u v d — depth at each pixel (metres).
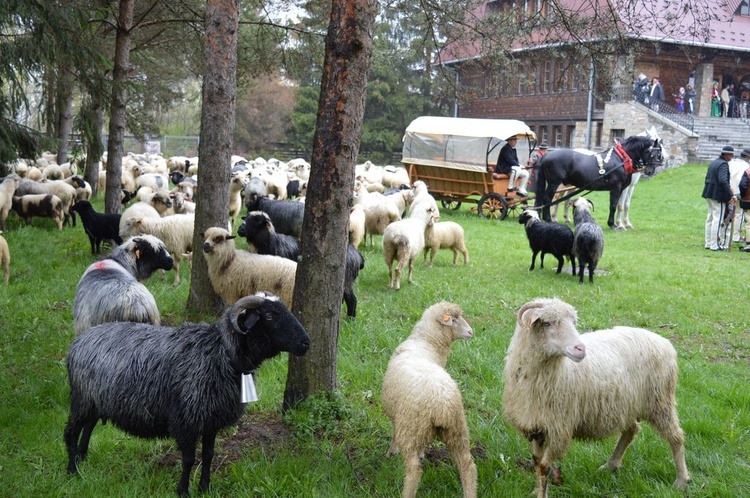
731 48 38.00
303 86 56.81
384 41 17.58
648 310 10.84
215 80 8.63
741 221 18.55
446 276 12.73
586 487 5.23
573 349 4.59
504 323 9.73
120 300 6.25
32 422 6.08
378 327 8.97
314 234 6.02
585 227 12.47
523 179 21.78
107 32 17.27
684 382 7.55
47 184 16.95
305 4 15.21
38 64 12.67
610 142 39.31
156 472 5.32
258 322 4.87
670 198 28.59
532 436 5.04
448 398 4.69
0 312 9.06
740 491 5.21
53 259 12.68
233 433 5.92
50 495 4.88
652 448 5.86
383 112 52.75
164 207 15.80
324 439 5.73
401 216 17.48
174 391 4.80
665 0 9.37
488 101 45.62
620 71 9.15
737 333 9.78
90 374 5.00
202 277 8.98
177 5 16.08
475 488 4.69
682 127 36.66
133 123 30.19
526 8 10.65
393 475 5.24
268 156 54.59
